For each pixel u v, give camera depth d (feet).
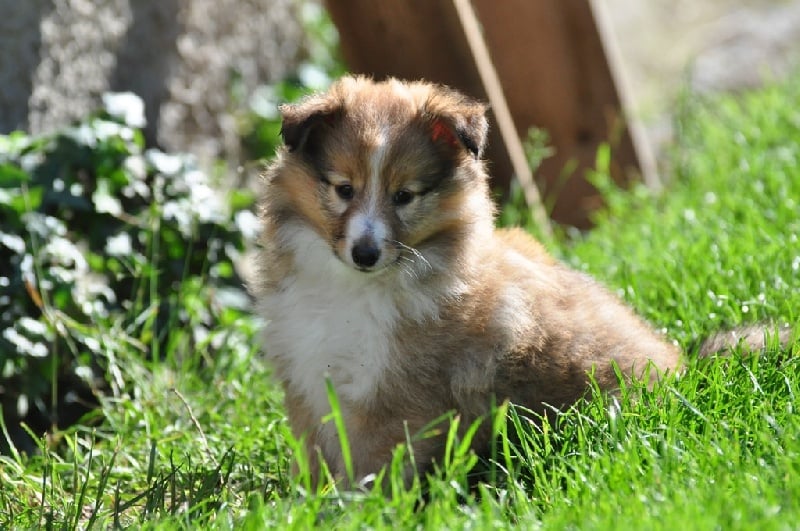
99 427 33.55
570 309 28.96
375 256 26.22
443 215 27.45
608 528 20.92
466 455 26.40
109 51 42.45
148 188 39.14
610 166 47.62
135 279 37.32
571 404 28.25
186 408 32.32
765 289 33.17
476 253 27.86
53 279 34.65
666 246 38.37
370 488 27.04
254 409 32.60
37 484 28.45
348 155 26.99
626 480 23.52
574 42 46.03
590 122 47.11
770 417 24.85
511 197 42.04
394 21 39.01
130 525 24.75
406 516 22.54
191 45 47.73
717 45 72.23
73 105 40.34
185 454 29.27
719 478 22.85
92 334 34.55
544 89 46.29
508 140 41.65
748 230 36.68
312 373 27.53
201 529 23.67
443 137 27.63
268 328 28.48
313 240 27.61
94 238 37.58
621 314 30.09
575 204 47.34
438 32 39.34
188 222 38.63
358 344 26.99
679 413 25.93
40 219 34.96
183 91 46.91
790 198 40.14
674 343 31.48
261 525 22.59
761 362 28.19
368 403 26.99
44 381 34.14
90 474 28.94
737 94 63.72
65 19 39.93
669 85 67.41
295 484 24.09
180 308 37.99
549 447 25.50
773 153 46.78
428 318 26.89
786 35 71.36
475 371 27.07
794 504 21.43
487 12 45.34
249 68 52.60
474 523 21.85
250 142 51.16
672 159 51.55
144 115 44.11
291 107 27.84
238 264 40.93
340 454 28.04
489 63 41.65
